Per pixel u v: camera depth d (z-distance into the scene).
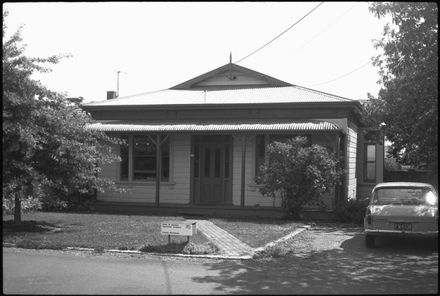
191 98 21.47
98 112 21.30
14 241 11.50
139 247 10.86
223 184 19.86
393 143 20.48
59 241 11.46
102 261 9.63
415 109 11.30
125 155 20.89
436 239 12.60
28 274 8.36
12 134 12.23
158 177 19.36
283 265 9.53
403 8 10.45
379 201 11.95
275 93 21.45
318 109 19.19
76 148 13.45
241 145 19.64
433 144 11.59
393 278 8.42
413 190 11.99
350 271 9.01
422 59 10.72
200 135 20.17
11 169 12.59
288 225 15.31
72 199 19.62
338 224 16.34
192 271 8.85
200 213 18.92
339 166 17.62
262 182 17.44
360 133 23.62
